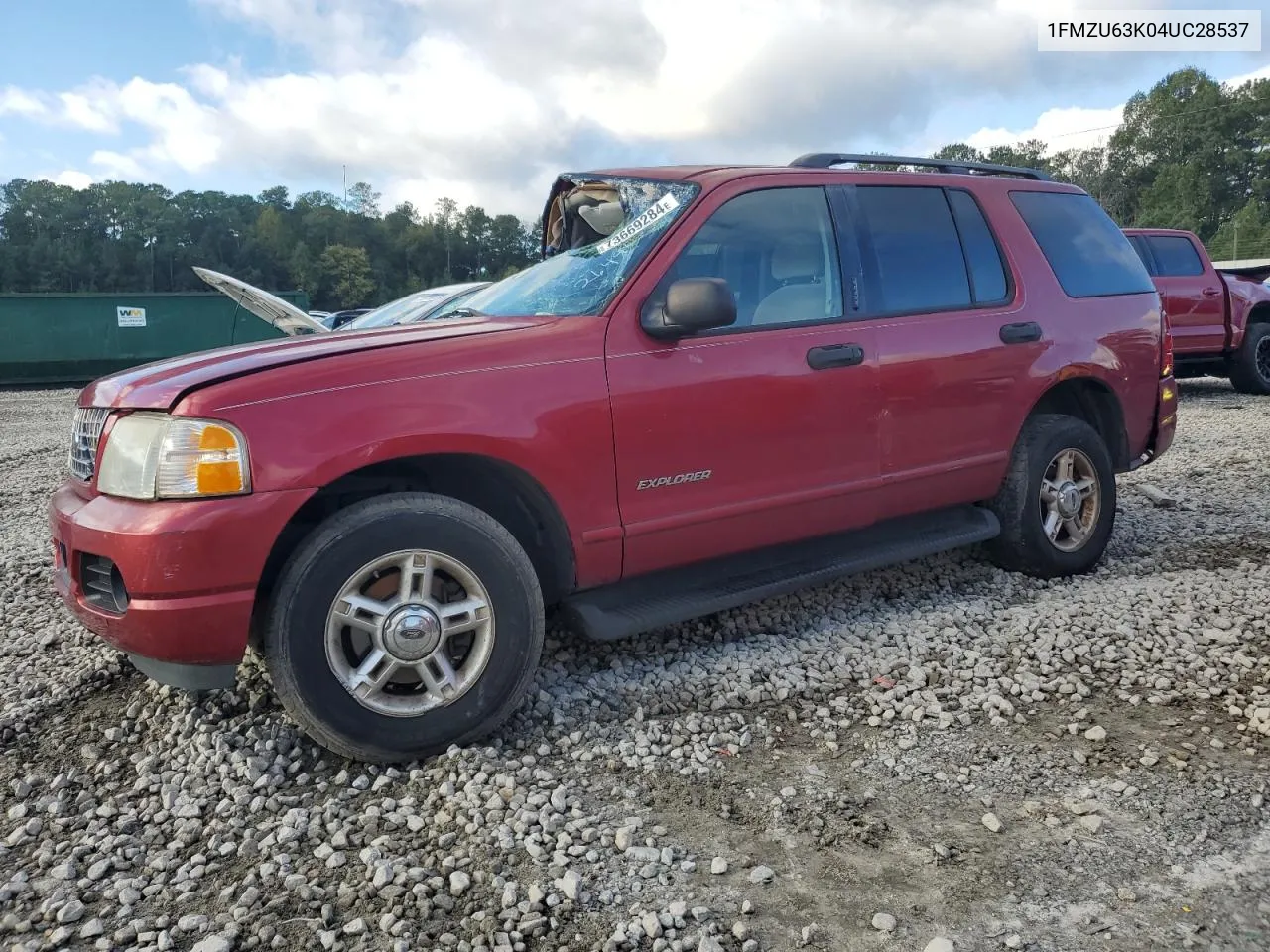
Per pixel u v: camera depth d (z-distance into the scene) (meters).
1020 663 3.56
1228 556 4.93
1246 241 74.12
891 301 3.98
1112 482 4.76
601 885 2.27
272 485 2.66
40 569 5.36
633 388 3.23
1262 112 93.88
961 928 2.09
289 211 148.75
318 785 2.80
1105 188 100.94
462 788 2.72
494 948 2.04
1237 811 2.53
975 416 4.18
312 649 2.72
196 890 2.31
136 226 130.88
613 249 3.58
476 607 2.97
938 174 4.32
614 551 3.27
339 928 2.14
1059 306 4.53
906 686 3.40
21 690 3.59
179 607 2.61
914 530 4.25
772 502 3.59
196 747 3.02
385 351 2.94
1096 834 2.45
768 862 2.37
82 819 2.67
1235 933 2.05
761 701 3.35
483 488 3.25
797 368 3.60
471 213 150.38
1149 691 3.32
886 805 2.63
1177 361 11.54
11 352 22.31
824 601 4.41
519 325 3.23
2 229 129.12
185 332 23.94
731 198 3.61
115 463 2.79
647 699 3.38
